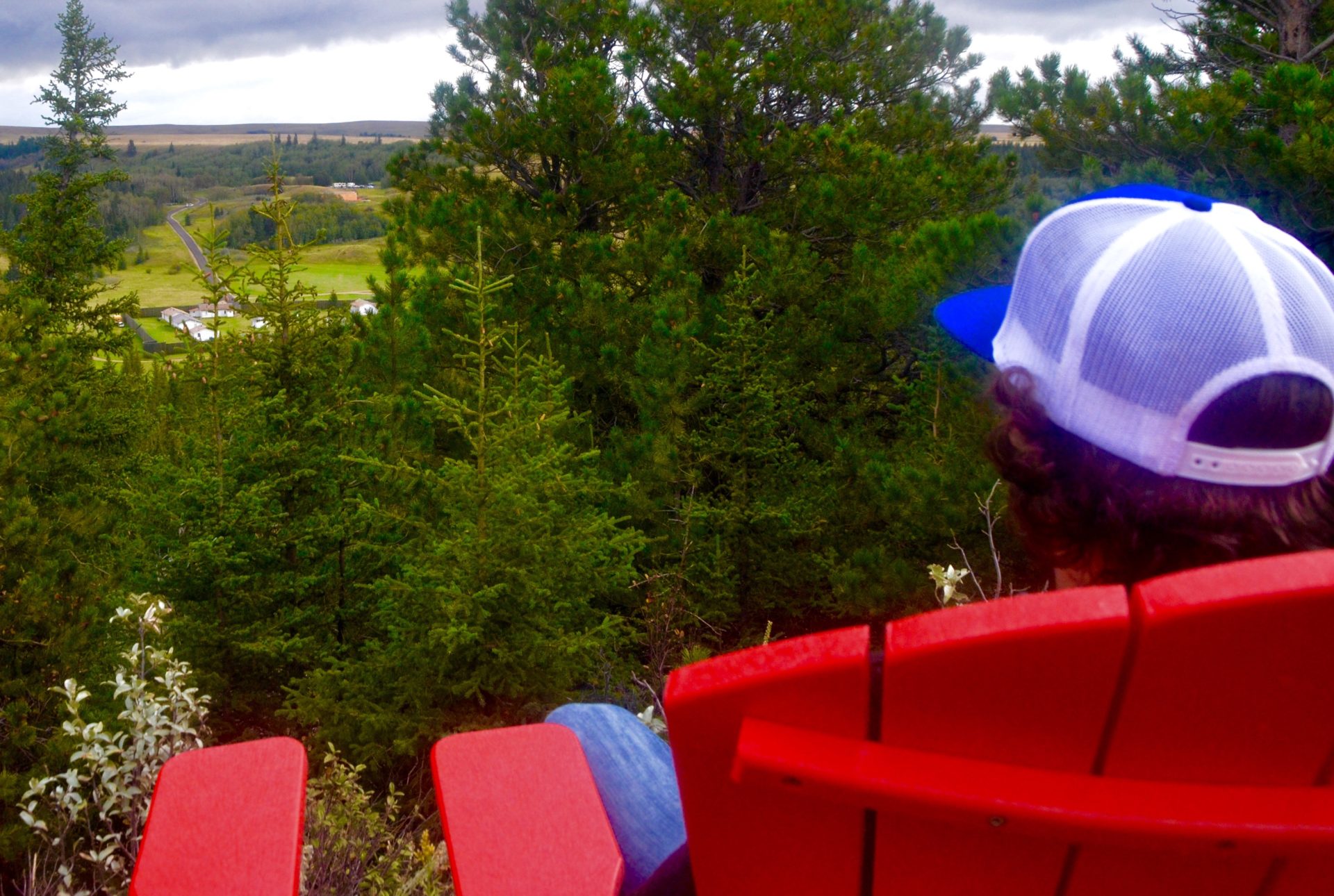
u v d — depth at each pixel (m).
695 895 0.76
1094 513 0.69
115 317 22.00
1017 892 0.66
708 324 11.18
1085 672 0.55
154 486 7.43
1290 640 0.53
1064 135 9.28
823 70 13.91
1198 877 0.64
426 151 14.17
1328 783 0.59
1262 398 0.63
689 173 14.43
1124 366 0.67
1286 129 8.03
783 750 0.58
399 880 2.84
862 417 11.13
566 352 11.37
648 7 14.62
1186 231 0.69
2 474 6.07
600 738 1.31
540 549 6.30
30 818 3.03
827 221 12.27
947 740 0.58
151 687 4.60
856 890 0.68
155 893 0.85
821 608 10.09
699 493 10.16
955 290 7.59
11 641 5.18
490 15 15.19
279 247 7.38
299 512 7.38
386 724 6.13
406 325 10.32
